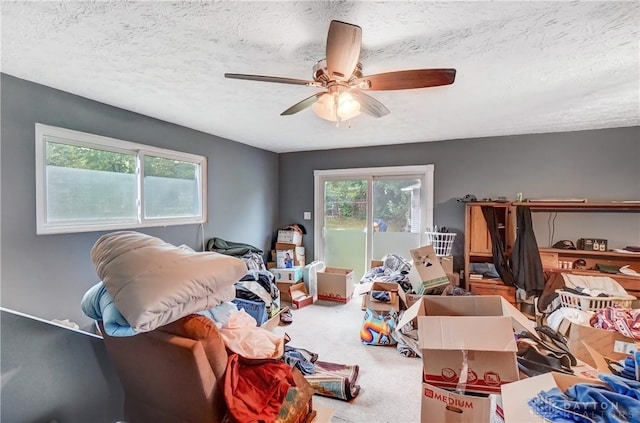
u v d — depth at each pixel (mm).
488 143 4023
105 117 2699
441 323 1448
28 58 1857
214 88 2342
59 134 2377
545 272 3420
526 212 3449
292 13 1409
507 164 3939
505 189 3955
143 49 1750
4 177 2090
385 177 4641
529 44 1690
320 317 3578
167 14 1414
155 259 1320
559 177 3727
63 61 1899
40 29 1535
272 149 4973
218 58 1861
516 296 3486
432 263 3125
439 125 3447
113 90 2395
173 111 2934
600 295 2928
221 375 1271
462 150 4148
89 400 1614
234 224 4301
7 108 2098
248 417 1211
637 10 1379
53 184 2395
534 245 3375
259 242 4816
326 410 1613
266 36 1611
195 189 3727
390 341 2814
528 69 2004
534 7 1366
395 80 1711
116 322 1254
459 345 1392
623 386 1095
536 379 1187
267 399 1302
